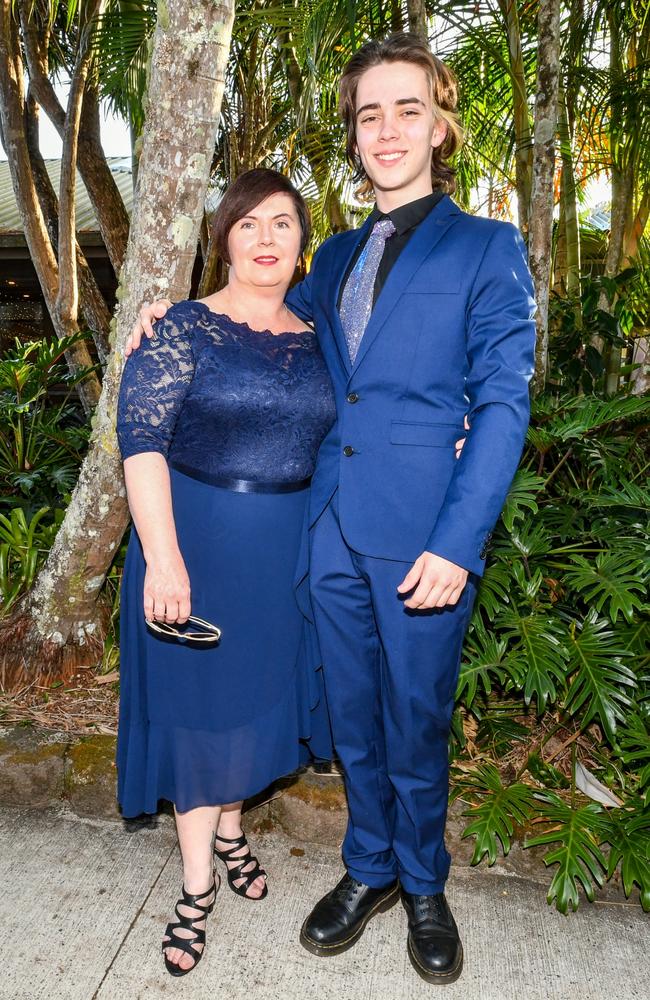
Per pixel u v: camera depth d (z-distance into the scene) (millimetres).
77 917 1883
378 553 1558
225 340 1581
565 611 2652
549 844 2102
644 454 3354
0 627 2754
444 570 1396
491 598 2389
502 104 4445
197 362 1562
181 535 1645
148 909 1921
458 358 1529
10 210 7926
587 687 2225
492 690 2707
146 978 1716
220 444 1601
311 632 1835
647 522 2773
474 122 4500
